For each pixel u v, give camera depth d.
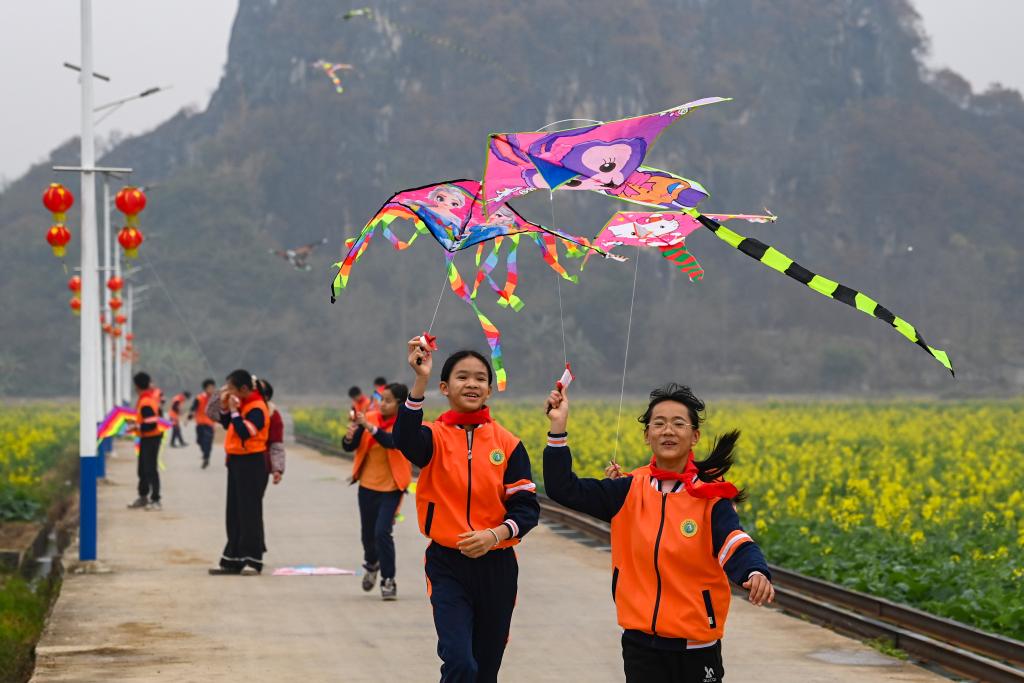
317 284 170.50
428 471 7.09
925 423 55.66
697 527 5.76
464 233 6.86
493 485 7.05
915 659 10.53
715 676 5.80
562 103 185.38
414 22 196.75
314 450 50.22
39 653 10.42
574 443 36.72
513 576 7.14
